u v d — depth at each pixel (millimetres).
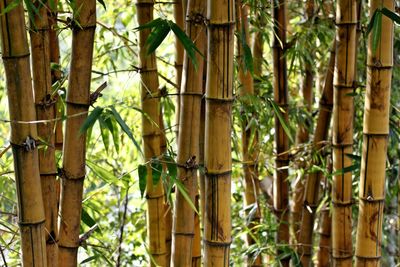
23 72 2002
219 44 2162
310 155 3654
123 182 2961
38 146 2238
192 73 2418
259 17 3586
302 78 4129
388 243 4707
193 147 2471
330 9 4043
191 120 2443
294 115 3906
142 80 2797
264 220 3924
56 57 2838
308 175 3611
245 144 3549
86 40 2168
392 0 2521
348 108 3113
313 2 3818
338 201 3197
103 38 3869
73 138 2246
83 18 2146
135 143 2166
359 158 3064
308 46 3865
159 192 2893
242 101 3092
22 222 2143
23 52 1989
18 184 2111
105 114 2340
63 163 2287
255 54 3842
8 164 3119
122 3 4133
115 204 4523
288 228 3695
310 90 4105
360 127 3900
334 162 3186
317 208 3689
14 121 2025
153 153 2852
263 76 3938
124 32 4043
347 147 3146
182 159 2475
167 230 3088
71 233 2342
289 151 3543
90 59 2195
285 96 3545
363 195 2779
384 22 2582
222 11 2141
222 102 2213
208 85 2217
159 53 4176
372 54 2635
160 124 3031
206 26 2350
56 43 2832
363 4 3775
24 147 2059
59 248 2363
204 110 2715
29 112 2035
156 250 2934
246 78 3244
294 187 3973
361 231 2812
